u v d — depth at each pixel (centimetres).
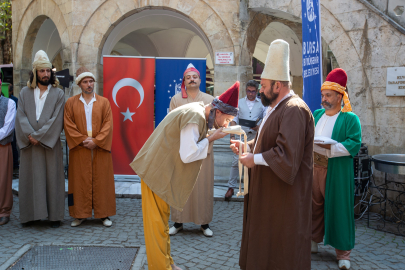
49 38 879
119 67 616
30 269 307
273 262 249
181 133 259
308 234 249
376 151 523
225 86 643
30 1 789
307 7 417
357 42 533
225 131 264
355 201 500
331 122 358
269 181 250
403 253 369
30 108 423
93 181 431
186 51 1121
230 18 635
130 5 655
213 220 462
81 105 435
